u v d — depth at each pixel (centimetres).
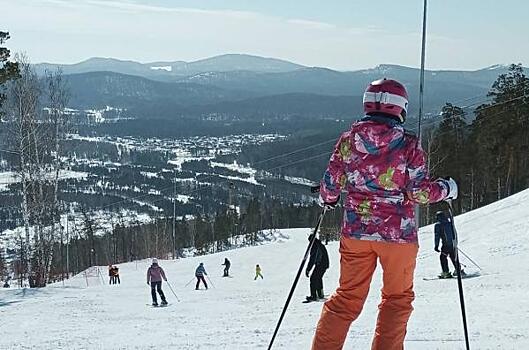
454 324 707
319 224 366
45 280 3259
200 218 7675
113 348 808
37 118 3325
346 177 340
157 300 1870
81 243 6506
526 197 2584
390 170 324
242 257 3688
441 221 1387
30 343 981
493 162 4794
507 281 1195
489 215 2442
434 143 4269
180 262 3809
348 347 558
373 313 894
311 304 1250
